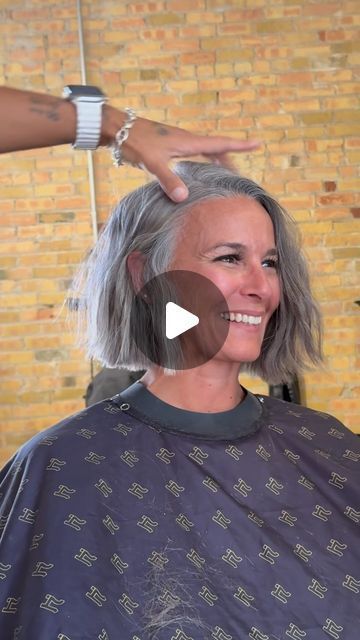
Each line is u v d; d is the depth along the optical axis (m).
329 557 1.28
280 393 3.38
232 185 1.36
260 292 1.32
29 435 4.37
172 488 1.28
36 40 4.32
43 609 1.13
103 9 4.34
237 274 1.33
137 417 1.35
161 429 1.34
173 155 1.16
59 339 4.36
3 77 4.32
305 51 4.38
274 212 1.41
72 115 1.07
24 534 1.21
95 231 4.34
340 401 4.45
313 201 4.43
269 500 1.33
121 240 1.40
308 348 1.55
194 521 1.25
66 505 1.22
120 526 1.22
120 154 1.14
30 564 1.17
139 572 1.19
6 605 1.17
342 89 4.39
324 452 1.45
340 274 4.46
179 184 1.27
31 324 4.36
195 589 1.18
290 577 1.23
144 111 4.38
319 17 4.37
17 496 1.25
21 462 1.31
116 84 4.36
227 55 4.37
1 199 4.34
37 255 4.36
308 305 1.52
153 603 1.16
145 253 1.37
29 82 4.33
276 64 4.38
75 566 1.17
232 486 1.32
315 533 1.31
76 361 4.37
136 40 4.36
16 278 4.36
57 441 1.30
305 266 1.50
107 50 4.35
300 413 1.51
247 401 1.43
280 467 1.38
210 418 1.37
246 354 1.34
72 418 1.35
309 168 4.42
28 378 4.37
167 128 1.16
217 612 1.17
